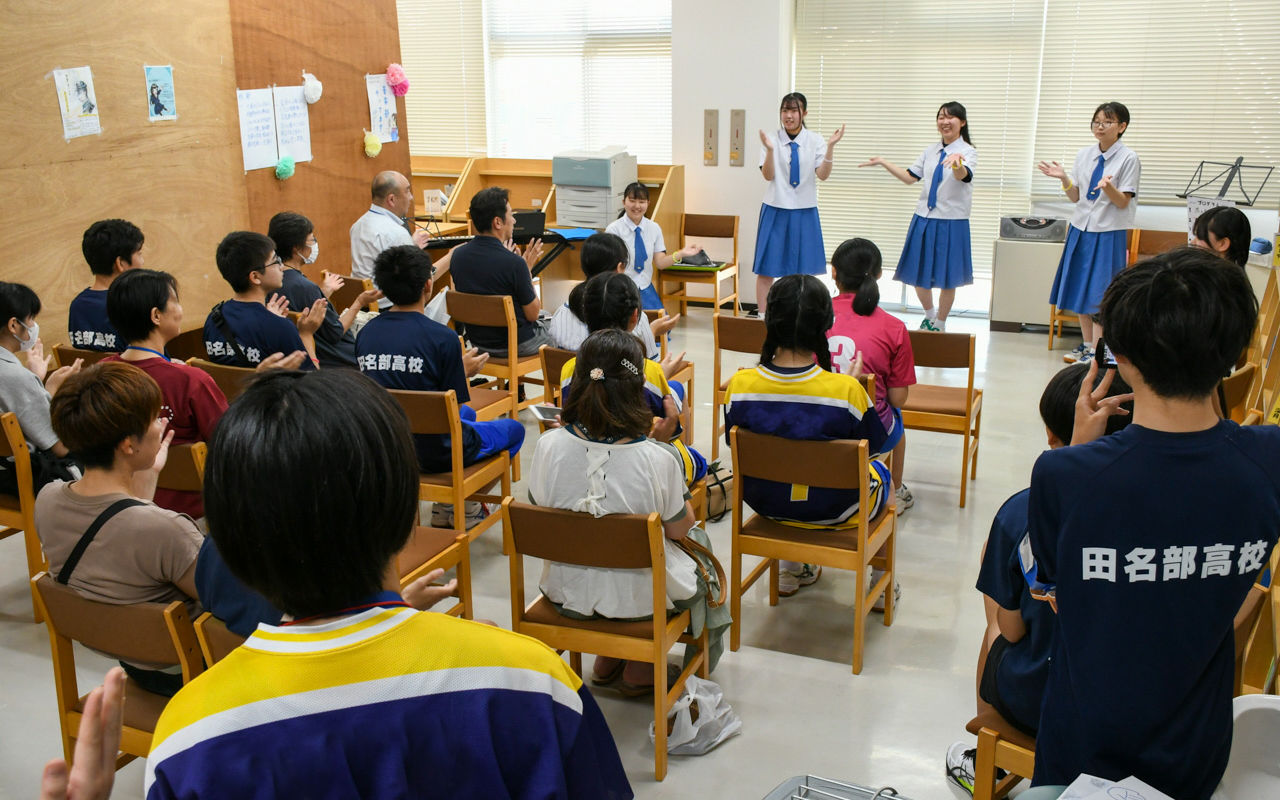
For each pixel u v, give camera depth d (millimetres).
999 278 6703
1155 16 6398
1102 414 1524
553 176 7109
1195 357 1188
